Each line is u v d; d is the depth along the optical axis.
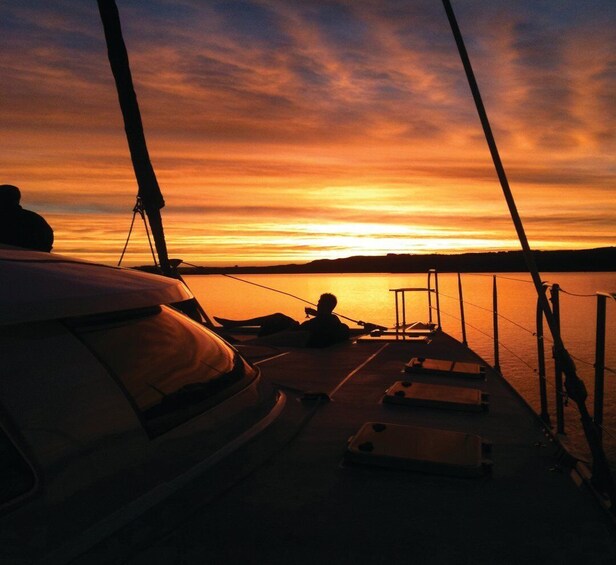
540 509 2.30
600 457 2.52
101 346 2.11
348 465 2.70
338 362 5.74
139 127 6.73
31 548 1.50
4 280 1.89
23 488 1.56
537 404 30.19
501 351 84.56
